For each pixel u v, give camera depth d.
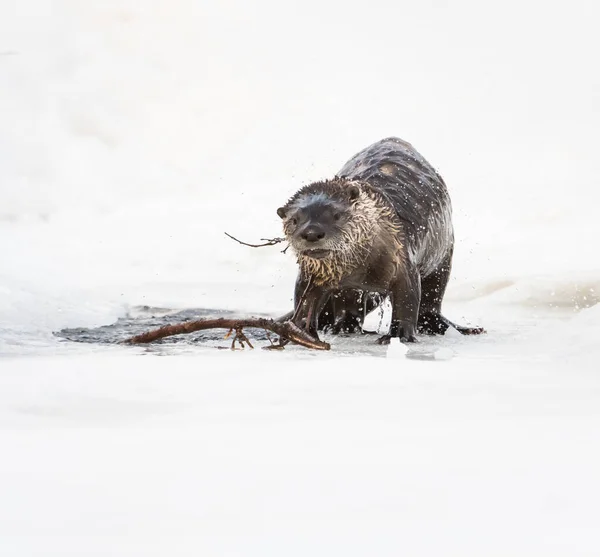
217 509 8.05
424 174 23.95
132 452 9.87
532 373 15.74
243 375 15.48
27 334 21.97
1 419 11.55
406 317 21.47
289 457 9.65
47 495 8.45
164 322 25.44
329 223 19.97
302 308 21.28
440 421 11.45
